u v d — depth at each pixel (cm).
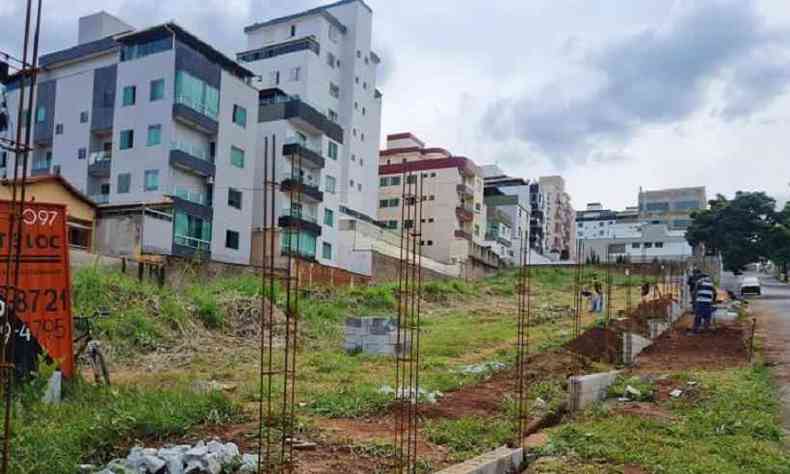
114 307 1493
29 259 832
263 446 641
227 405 771
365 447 662
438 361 1330
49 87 3681
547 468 663
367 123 5403
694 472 647
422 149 6550
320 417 810
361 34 5309
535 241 8112
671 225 8594
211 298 1727
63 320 848
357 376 1150
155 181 3294
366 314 2208
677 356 1483
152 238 2784
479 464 618
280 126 4000
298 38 4806
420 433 745
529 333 1769
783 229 4919
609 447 727
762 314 2450
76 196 2662
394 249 4809
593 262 4712
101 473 522
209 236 3466
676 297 2292
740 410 933
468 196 6153
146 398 766
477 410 882
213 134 3541
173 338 1462
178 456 552
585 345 1503
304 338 1656
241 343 1538
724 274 5388
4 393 665
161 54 3356
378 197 5931
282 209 3891
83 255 2002
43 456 539
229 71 3831
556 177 9425
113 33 4044
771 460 705
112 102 3462
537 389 1041
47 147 3731
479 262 5353
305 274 2827
